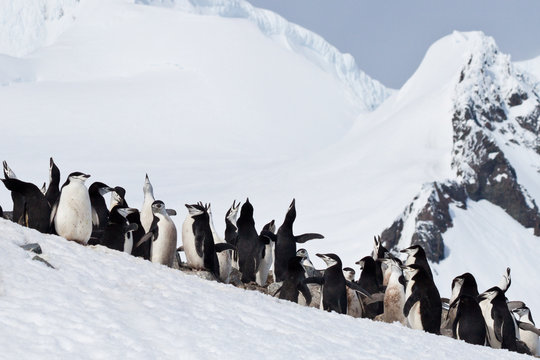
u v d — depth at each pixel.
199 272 38.19
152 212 40.56
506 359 29.41
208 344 23.83
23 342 21.94
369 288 39.97
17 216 32.78
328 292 35.81
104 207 37.75
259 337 25.34
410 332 30.95
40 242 30.55
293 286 36.28
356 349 26.27
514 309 43.25
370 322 31.42
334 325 29.20
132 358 21.98
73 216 32.38
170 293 28.69
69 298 25.77
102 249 33.16
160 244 37.19
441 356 27.59
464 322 34.38
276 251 43.16
